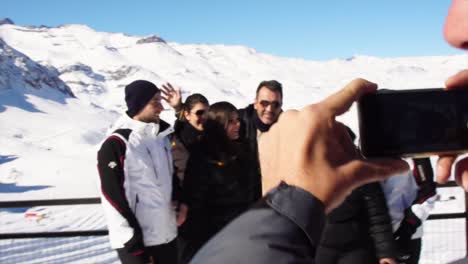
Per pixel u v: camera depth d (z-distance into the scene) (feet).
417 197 7.91
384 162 1.88
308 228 1.63
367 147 2.35
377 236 7.10
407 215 7.95
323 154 1.77
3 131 345.10
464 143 2.23
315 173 1.73
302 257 1.58
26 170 148.56
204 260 1.61
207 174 9.47
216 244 1.65
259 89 10.39
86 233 11.19
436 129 2.25
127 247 7.69
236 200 9.55
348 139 1.88
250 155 9.76
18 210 58.49
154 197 8.38
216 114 9.55
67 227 41.86
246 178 9.66
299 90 655.76
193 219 9.55
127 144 8.05
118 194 7.75
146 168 8.24
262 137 1.97
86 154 214.69
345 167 1.77
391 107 2.35
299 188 1.69
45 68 638.53
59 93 589.73
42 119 416.87
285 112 1.95
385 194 7.80
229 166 9.49
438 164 2.30
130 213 7.81
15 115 411.13
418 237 8.97
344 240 7.20
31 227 46.01
